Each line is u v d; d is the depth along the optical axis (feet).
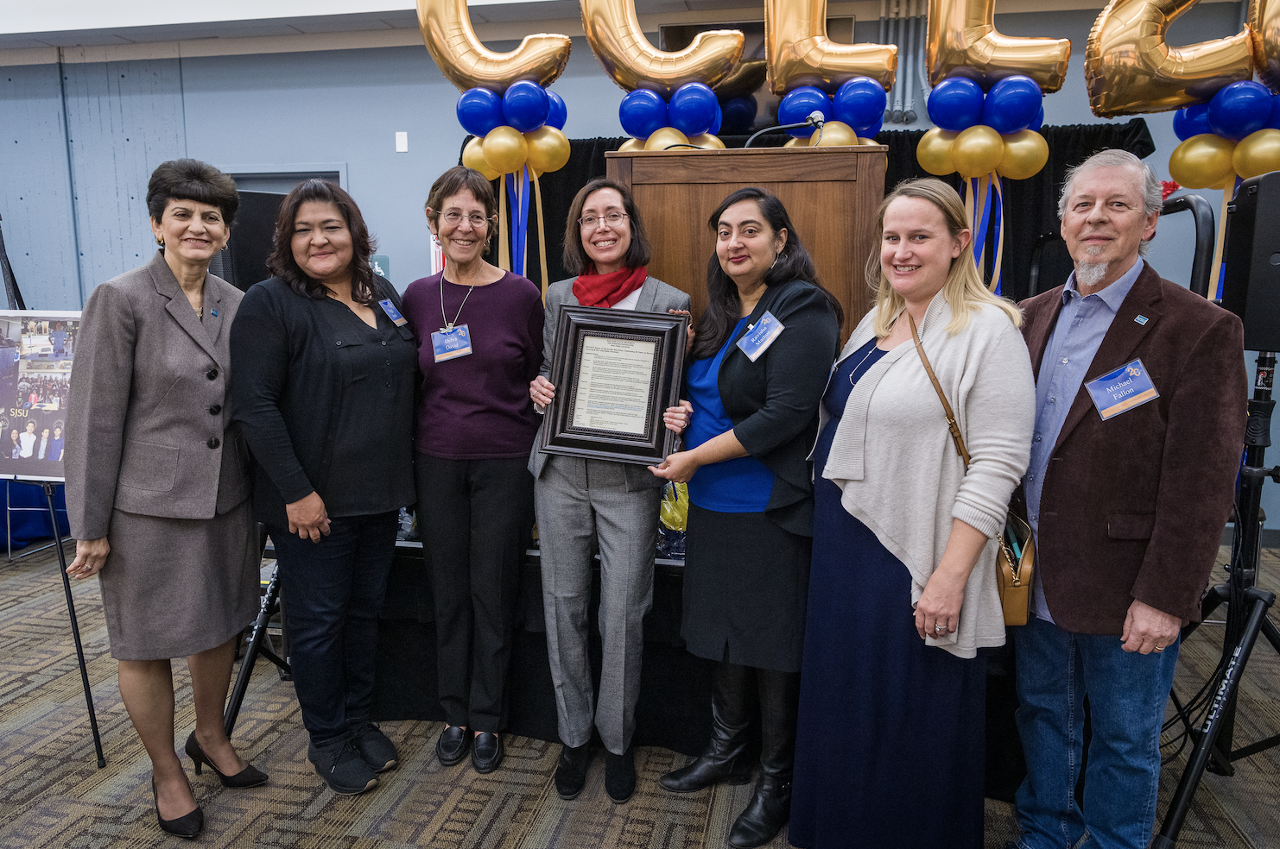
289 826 5.74
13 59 16.31
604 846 5.53
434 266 13.04
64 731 7.13
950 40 8.29
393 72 15.25
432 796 6.11
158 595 5.31
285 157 15.89
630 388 5.48
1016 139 8.39
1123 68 8.08
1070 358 4.57
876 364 4.50
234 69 15.75
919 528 4.38
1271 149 8.02
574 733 6.02
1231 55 7.97
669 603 6.33
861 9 13.94
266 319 5.35
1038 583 4.73
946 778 4.56
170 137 16.21
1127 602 4.32
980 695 4.58
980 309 4.34
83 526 4.98
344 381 5.56
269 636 8.99
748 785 6.26
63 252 17.01
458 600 6.30
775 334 4.93
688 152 6.50
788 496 5.05
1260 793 6.23
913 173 13.47
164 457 5.24
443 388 5.95
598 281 5.72
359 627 6.32
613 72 8.76
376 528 6.10
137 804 6.02
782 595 5.19
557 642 5.90
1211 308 4.13
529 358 6.12
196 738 6.16
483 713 6.49
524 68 8.45
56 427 6.65
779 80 8.61
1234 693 6.12
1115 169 4.26
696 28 14.16
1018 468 4.19
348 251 5.57
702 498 5.40
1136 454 4.25
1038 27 13.46
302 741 6.94
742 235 5.06
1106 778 4.67
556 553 5.78
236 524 5.72
